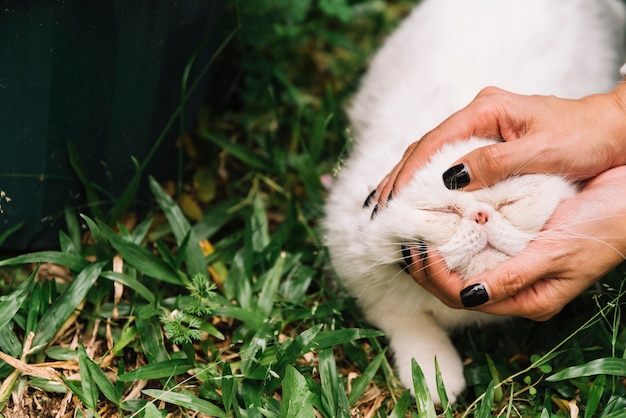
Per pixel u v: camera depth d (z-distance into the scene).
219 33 0.77
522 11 0.77
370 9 0.99
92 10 0.62
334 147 0.85
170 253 0.68
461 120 0.59
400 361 0.66
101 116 0.67
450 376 0.64
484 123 0.59
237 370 0.63
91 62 0.64
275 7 0.83
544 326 0.69
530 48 0.74
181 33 0.69
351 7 0.97
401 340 0.67
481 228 0.57
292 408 0.56
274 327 0.64
